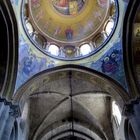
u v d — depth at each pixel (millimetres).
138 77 14523
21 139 15195
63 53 17672
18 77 14734
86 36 18312
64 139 20891
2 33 14188
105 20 17500
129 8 14156
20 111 14148
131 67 14883
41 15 17953
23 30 15320
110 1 16953
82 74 16969
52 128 20422
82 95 19203
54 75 16875
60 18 18906
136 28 14656
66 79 18000
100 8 17938
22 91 14719
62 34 18609
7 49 14328
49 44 17828
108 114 19641
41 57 16453
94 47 17469
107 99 19406
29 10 16906
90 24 18438
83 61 16906
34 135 19266
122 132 15688
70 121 20625
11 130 12664
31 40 16078
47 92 18859
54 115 20234
